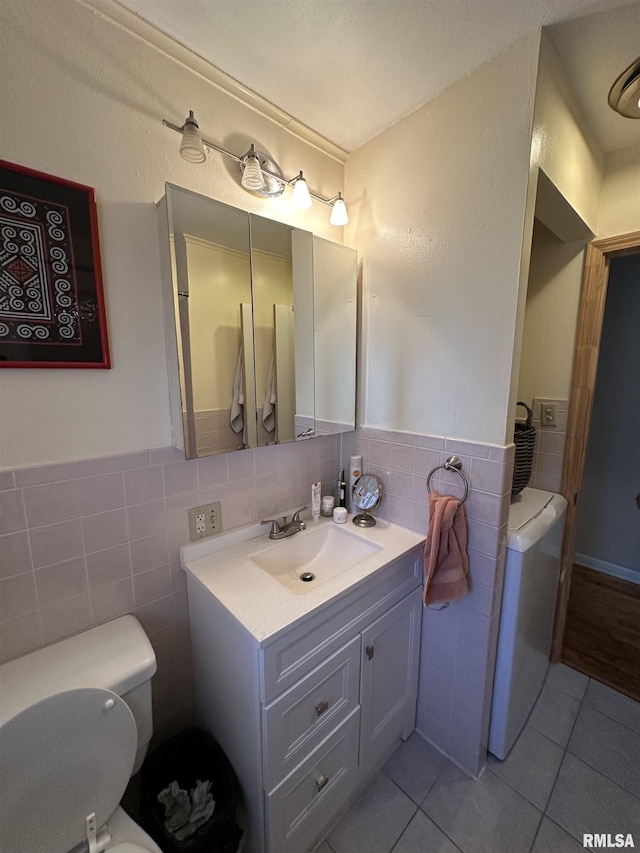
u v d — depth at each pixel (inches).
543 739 55.5
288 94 45.3
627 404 93.4
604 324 95.3
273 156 49.4
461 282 45.6
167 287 40.2
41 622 36.6
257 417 49.6
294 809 38.3
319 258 53.4
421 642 55.5
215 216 42.6
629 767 51.2
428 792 48.5
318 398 55.8
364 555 52.4
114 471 39.7
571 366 64.7
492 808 46.4
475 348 45.2
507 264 41.3
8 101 30.6
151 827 35.4
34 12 31.1
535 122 38.1
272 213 49.9
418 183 48.8
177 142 40.4
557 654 69.9
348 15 34.9
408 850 42.2
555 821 44.9
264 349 49.2
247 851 39.6
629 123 51.1
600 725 57.6
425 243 48.8
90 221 35.4
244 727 37.1
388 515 58.1
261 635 32.5
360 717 45.3
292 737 36.8
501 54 39.1
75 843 30.1
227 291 44.7
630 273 90.4
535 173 39.6
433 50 39.1
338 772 43.2
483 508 46.1
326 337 55.6
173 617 46.0
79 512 37.9
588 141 52.1
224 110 43.9
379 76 42.5
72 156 34.1
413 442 53.3
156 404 42.1
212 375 44.2
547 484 68.8
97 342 37.1
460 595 46.9
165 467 43.4
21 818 27.4
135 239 38.7
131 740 32.5
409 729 56.6
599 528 100.3
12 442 33.7
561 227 56.7
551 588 59.7
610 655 71.4
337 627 40.3
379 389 57.4
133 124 37.3
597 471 99.4
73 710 29.3
